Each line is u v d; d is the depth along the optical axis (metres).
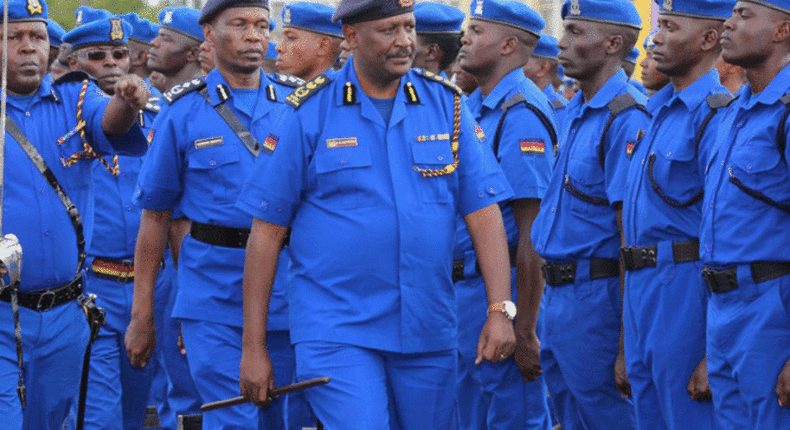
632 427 19.52
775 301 15.82
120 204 23.78
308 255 15.20
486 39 21.00
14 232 17.08
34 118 17.41
